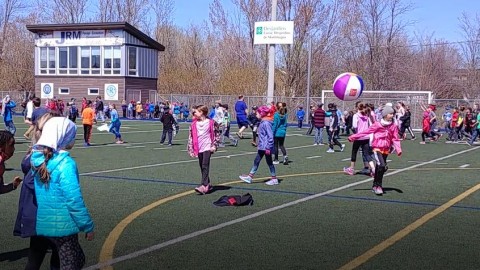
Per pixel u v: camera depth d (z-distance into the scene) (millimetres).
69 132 4566
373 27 55281
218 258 6457
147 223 8188
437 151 21453
